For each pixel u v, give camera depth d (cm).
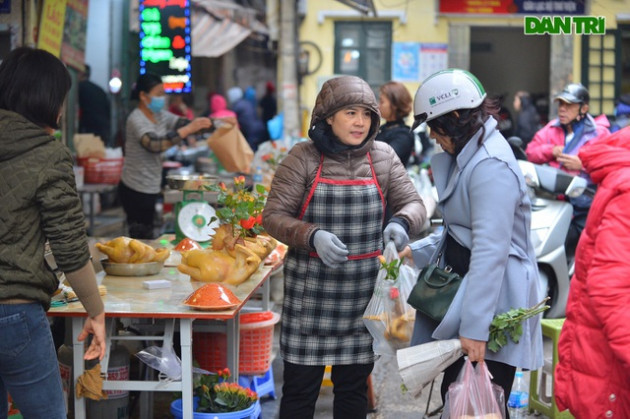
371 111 493
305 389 512
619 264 389
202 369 591
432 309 439
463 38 2002
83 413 505
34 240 398
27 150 395
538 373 657
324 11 1998
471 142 438
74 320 502
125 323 643
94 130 1639
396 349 484
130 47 1978
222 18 1695
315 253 502
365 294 509
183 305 510
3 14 763
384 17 2000
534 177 866
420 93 446
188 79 1130
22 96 399
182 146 1702
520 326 429
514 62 2545
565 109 920
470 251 448
